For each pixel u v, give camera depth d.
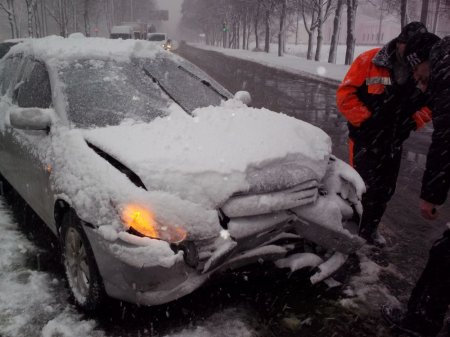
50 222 3.19
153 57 3.96
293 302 2.86
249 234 2.48
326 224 2.75
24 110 3.10
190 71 4.03
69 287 2.87
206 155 2.64
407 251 3.64
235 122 3.14
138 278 2.30
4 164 4.22
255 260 2.58
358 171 3.65
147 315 2.69
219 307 2.78
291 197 2.62
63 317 2.67
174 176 2.47
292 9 36.44
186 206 2.38
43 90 3.53
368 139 3.54
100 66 3.60
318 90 14.48
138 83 3.58
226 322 2.64
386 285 3.11
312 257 2.80
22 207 4.36
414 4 30.88
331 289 3.02
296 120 3.53
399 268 3.35
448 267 2.34
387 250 3.65
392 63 3.27
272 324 2.64
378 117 3.46
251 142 2.85
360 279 3.17
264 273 2.70
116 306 2.74
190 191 2.43
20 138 3.60
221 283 2.57
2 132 4.02
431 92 2.24
